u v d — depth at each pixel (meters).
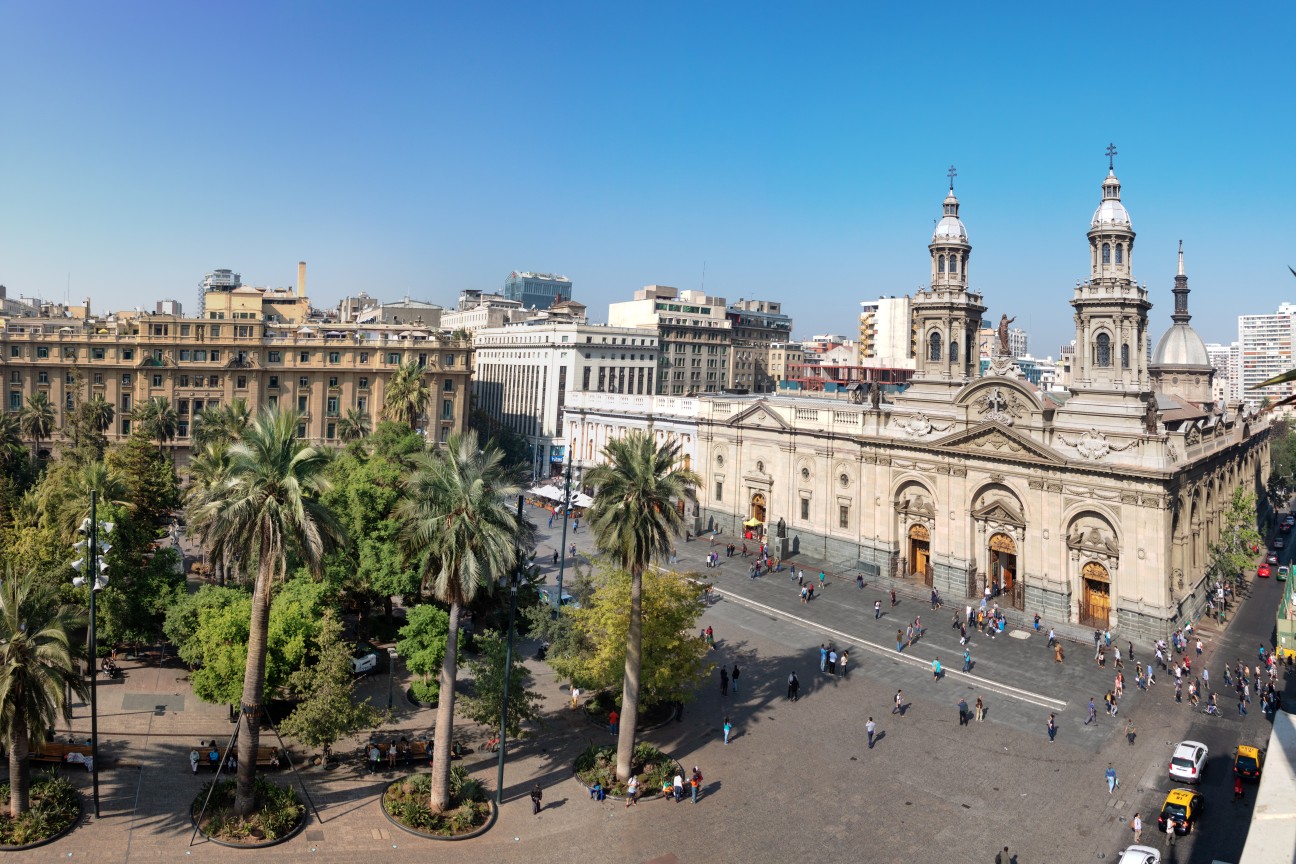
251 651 39.88
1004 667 67.38
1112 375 78.06
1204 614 80.88
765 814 44.88
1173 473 70.75
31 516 63.28
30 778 41.53
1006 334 93.62
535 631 56.75
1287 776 32.84
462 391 146.00
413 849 39.66
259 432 39.75
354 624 68.12
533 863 39.34
